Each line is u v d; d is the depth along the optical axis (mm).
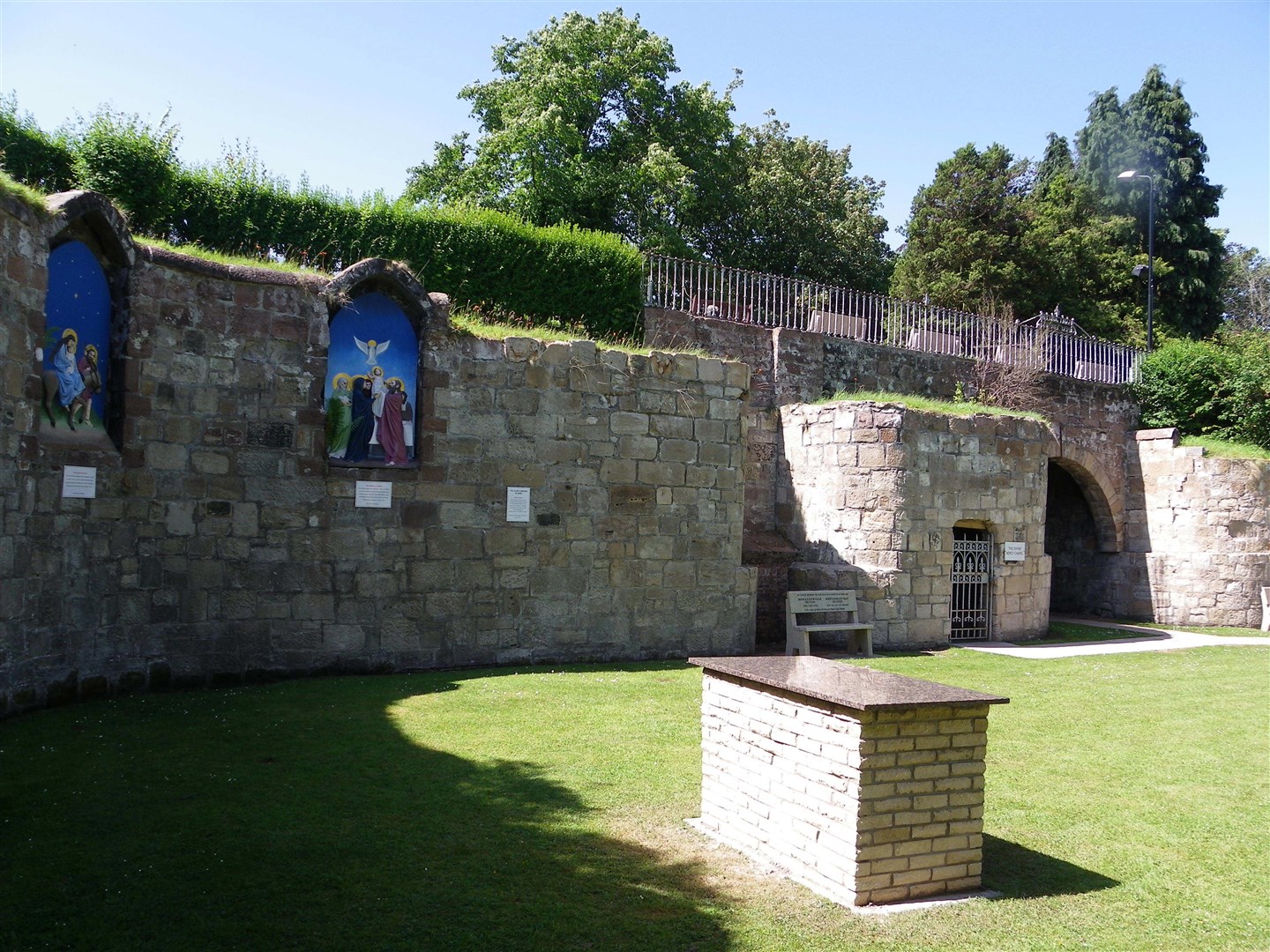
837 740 5160
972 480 16312
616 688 10297
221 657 10102
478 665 11578
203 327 10141
